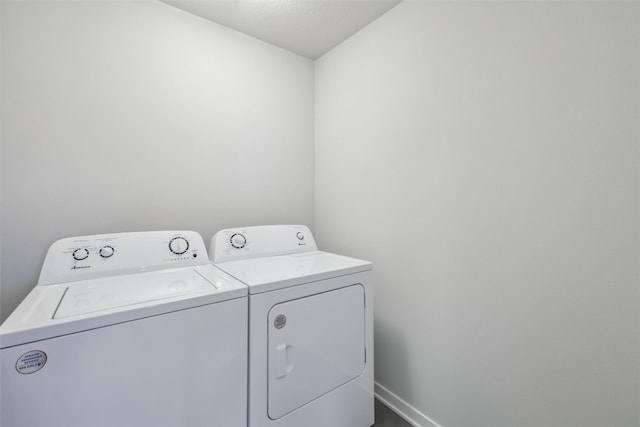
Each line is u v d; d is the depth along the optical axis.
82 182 1.33
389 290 1.63
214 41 1.72
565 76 0.96
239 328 0.97
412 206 1.50
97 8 1.36
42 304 0.83
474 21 1.21
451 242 1.32
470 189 1.24
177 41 1.59
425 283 1.44
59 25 1.27
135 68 1.46
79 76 1.31
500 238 1.14
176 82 1.58
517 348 1.10
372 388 1.39
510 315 1.12
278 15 1.67
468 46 1.24
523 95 1.07
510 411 1.12
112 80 1.39
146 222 1.50
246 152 1.86
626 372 0.86
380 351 1.68
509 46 1.10
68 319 0.72
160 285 1.02
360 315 1.34
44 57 1.24
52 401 0.69
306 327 1.14
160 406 0.82
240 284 1.02
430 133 1.40
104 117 1.38
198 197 1.67
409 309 1.52
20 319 0.71
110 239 1.21
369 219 1.76
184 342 0.86
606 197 0.89
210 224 1.71
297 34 1.86
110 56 1.39
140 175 1.47
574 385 0.96
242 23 1.74
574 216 0.95
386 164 1.64
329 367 1.21
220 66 1.74
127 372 0.78
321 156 2.15
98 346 0.74
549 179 1.00
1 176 1.17
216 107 1.73
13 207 1.19
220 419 0.92
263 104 1.93
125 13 1.43
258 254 1.57
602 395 0.90
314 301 1.17
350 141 1.89
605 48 0.88
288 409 1.08
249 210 1.88
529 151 1.05
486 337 1.19
